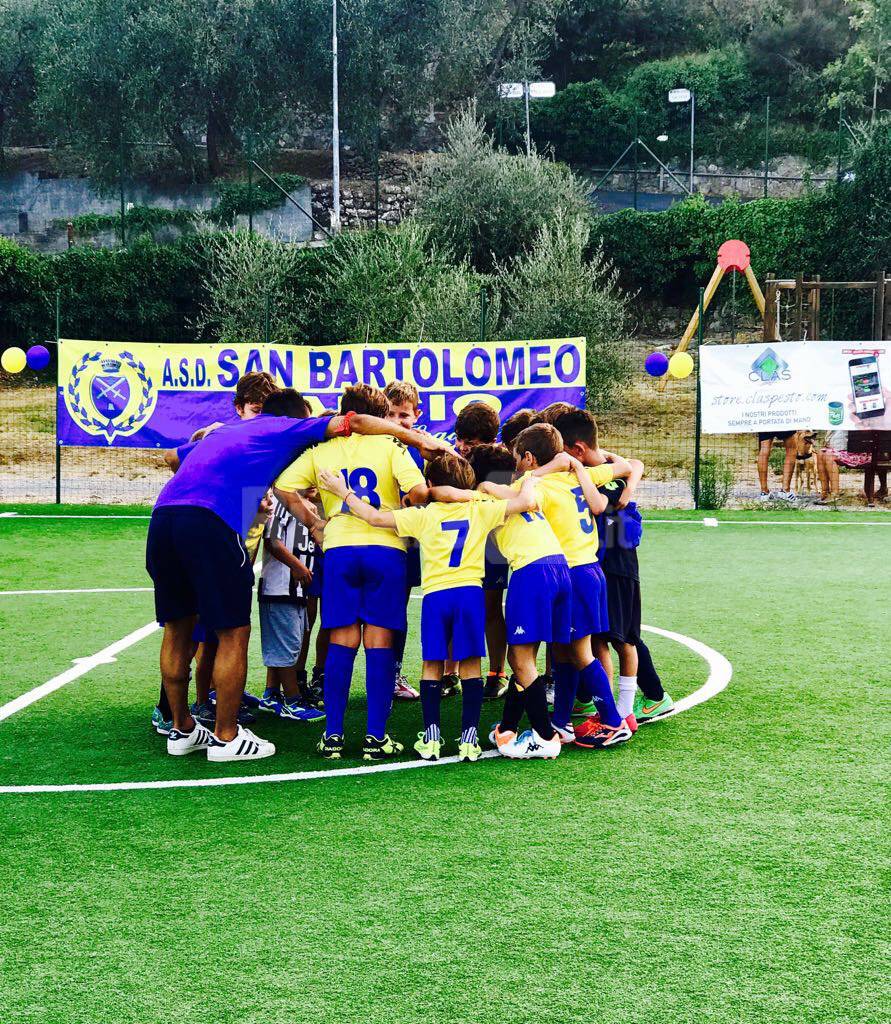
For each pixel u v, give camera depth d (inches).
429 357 504.7
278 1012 114.1
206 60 1312.7
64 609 335.3
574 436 209.9
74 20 1346.0
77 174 1425.9
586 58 1877.5
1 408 877.2
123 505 578.2
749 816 167.6
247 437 195.0
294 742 209.9
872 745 202.7
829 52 1743.4
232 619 193.0
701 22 1910.7
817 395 531.2
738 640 290.7
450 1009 114.3
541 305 831.1
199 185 1270.9
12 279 1034.7
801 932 130.4
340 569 197.3
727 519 524.7
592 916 134.8
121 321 1058.7
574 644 202.4
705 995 116.7
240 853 155.2
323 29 1365.7
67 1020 113.0
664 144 1599.4
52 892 142.9
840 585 366.9
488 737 212.5
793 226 1048.8
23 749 205.0
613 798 176.1
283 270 1004.6
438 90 1520.7
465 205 1154.0
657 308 1129.4
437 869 149.2
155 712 215.2
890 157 971.3
